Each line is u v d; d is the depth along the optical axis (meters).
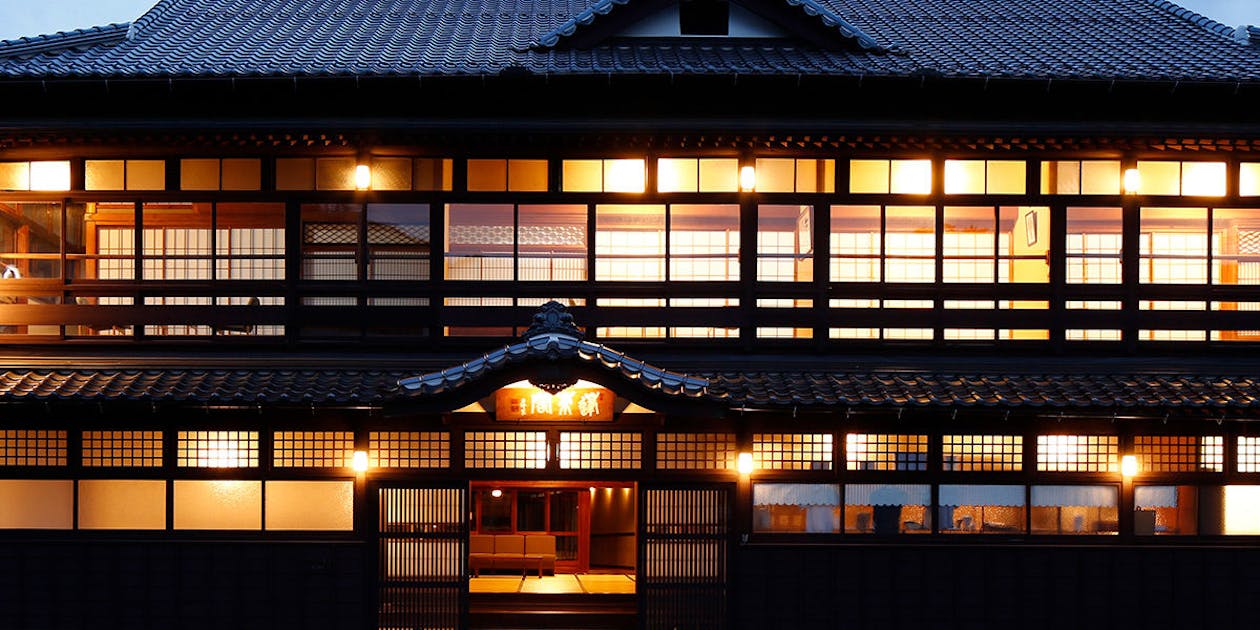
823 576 12.02
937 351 12.32
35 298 12.30
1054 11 15.91
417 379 10.46
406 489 12.00
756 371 12.05
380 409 11.31
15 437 11.88
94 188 12.27
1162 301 12.95
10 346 11.90
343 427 11.94
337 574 11.89
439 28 14.82
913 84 11.34
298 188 12.28
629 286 12.16
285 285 12.04
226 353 12.08
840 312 12.16
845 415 11.89
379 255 12.25
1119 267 12.57
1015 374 12.05
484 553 14.92
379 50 12.98
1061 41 13.80
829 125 11.79
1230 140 11.97
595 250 12.34
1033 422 12.09
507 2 17.08
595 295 12.18
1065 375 12.05
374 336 12.30
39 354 11.84
